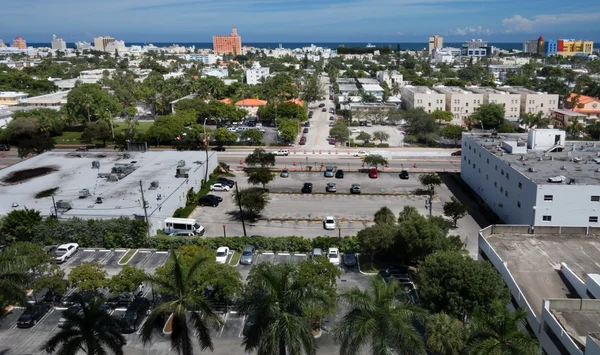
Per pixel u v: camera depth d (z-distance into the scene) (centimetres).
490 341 2611
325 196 7862
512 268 4062
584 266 4072
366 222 6688
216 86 18188
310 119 15675
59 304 4488
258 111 15012
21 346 3888
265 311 2822
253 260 5425
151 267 5253
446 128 11994
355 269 5184
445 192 8038
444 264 3794
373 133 12512
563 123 13838
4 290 3347
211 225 6600
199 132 11656
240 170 9538
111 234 5725
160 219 6253
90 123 11994
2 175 7731
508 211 6438
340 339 2889
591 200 5388
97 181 7375
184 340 2972
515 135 8594
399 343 2761
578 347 2830
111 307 4384
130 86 19725
